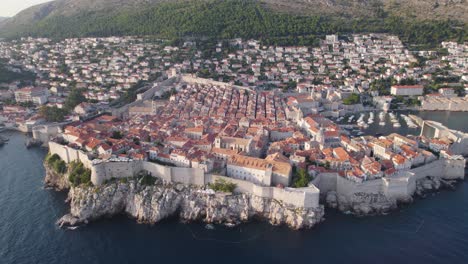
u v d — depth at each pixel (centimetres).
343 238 17012
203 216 18450
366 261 15588
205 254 16112
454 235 17200
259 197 18288
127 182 19200
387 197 19225
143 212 18262
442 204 19650
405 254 16012
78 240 17025
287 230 17562
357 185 18850
